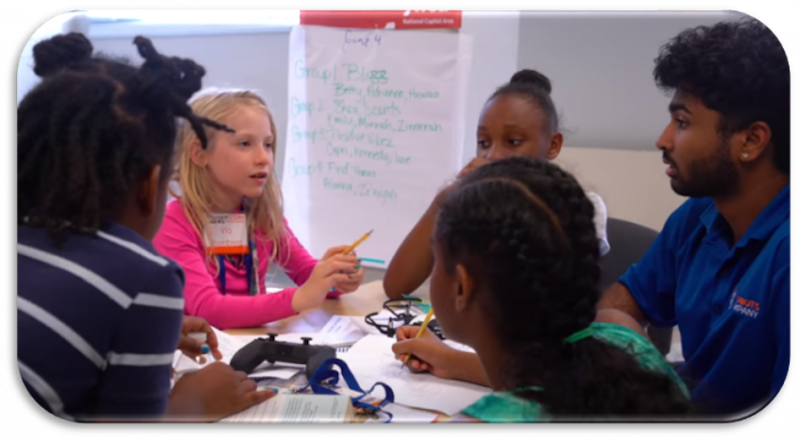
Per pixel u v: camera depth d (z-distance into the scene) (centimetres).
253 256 112
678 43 97
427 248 105
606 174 103
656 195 102
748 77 91
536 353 71
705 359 95
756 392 90
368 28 115
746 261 93
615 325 80
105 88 74
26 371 69
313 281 105
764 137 92
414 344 91
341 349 97
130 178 74
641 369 73
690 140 97
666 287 101
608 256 103
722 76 92
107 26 97
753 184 93
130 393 73
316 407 80
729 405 91
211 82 110
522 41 109
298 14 114
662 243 101
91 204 72
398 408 80
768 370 90
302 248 121
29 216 73
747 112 92
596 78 102
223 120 102
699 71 93
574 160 104
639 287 101
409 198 121
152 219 78
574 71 104
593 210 72
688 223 100
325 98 119
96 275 70
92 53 83
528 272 68
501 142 104
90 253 71
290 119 118
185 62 81
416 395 82
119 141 73
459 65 113
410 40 115
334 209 124
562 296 69
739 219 95
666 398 73
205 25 107
